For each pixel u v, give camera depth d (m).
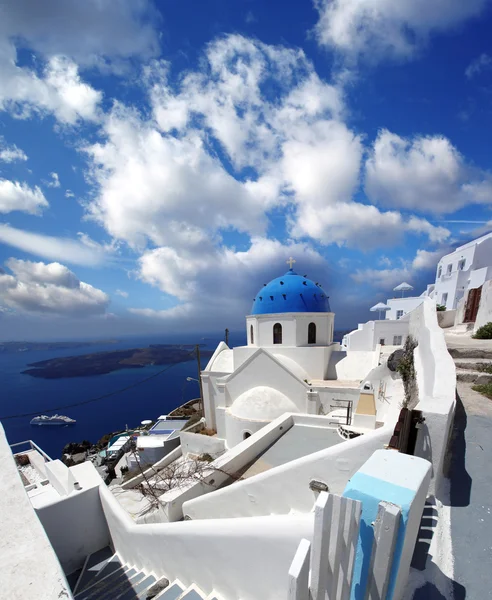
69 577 7.45
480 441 5.09
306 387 15.60
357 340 25.47
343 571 2.25
